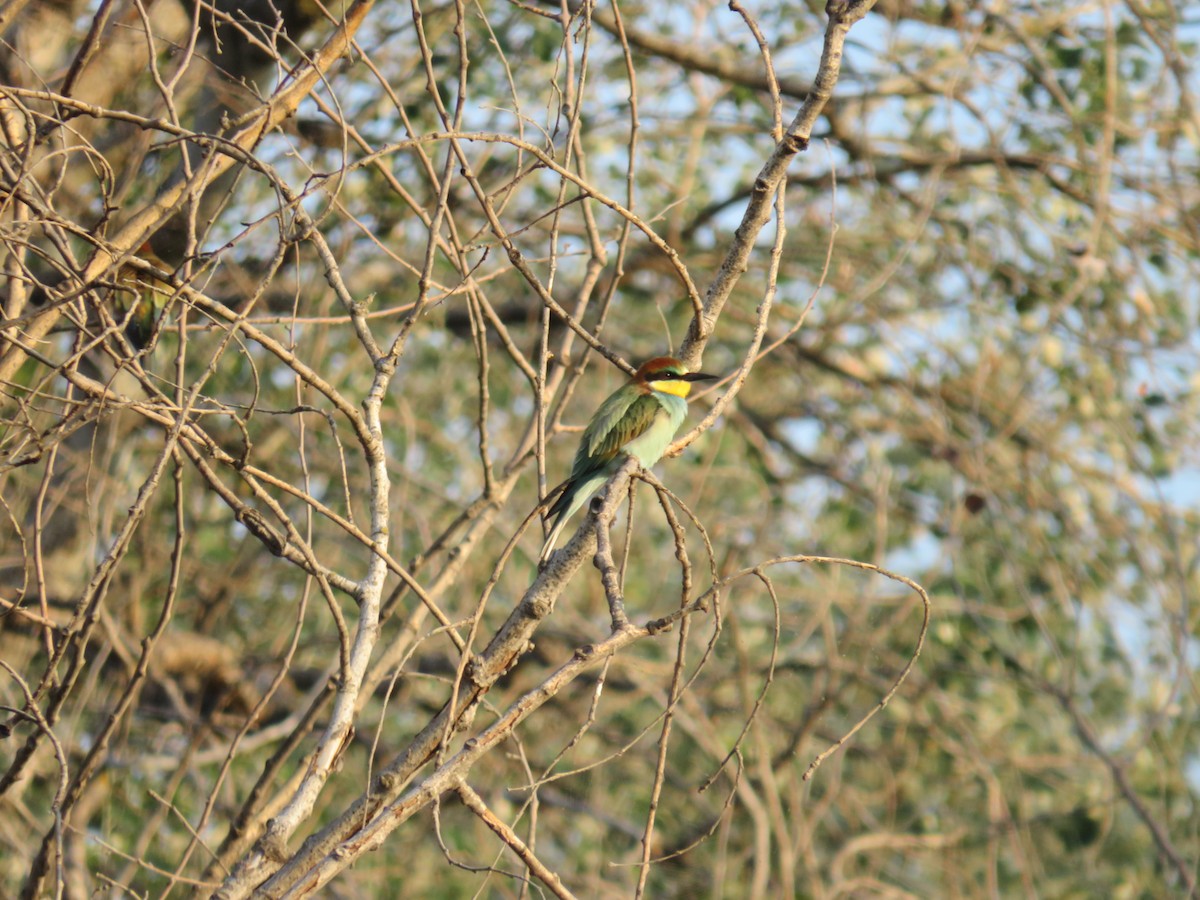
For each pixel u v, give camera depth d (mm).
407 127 7141
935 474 15906
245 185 12461
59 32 10656
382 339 14336
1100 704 14781
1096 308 15227
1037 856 13711
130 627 12164
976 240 16484
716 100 16453
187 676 13180
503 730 5516
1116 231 14438
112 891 8992
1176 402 15102
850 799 13891
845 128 16422
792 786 12141
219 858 7797
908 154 16453
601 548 6059
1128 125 15023
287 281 13375
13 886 9969
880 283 13492
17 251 6930
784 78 16375
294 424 13375
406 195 7238
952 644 15031
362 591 6484
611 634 5738
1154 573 13742
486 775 14008
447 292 6898
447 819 13250
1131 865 14086
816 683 13820
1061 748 14945
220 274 12539
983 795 14844
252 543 14031
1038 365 14992
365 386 14336
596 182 15891
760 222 6922
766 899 13344
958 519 13672
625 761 14609
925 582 13945
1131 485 15461
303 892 5137
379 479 6633
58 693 6781
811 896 13445
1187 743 14773
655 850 13906
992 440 15523
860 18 6770
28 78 10242
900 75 16297
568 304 16109
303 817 6023
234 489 13641
